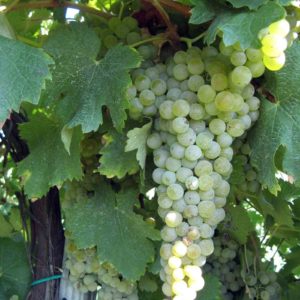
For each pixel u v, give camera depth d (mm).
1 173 679
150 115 461
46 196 589
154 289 547
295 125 447
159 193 446
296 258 675
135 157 475
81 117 441
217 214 439
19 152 581
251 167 516
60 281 578
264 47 389
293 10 439
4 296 582
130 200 519
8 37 435
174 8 469
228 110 429
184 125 430
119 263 501
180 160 437
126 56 443
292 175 439
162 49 488
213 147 436
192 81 440
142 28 500
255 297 599
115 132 479
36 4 489
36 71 397
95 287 553
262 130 459
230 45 384
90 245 508
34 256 586
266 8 380
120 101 433
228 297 607
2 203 682
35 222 589
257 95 468
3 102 385
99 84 450
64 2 499
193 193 427
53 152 495
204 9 412
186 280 419
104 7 560
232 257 597
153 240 511
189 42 459
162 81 457
